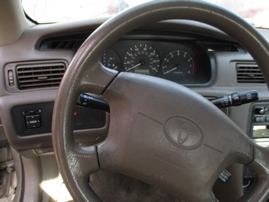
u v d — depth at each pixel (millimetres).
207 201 715
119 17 598
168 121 659
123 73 666
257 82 1296
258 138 1384
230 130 683
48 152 1334
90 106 787
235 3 1396
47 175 1577
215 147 674
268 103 1305
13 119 1156
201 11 615
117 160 687
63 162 626
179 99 666
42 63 1135
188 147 664
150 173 692
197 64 1372
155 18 622
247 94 787
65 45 1221
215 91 1267
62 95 601
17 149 1250
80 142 1344
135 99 660
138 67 1344
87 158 667
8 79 1124
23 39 1137
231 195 1387
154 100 660
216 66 1271
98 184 1603
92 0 1351
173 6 604
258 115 1318
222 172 715
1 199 1535
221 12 619
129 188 1605
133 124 664
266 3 1459
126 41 1297
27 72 1133
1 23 1043
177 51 1350
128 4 1383
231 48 1324
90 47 593
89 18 1221
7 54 1115
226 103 797
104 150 685
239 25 627
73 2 1326
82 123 1229
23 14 1170
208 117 671
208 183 696
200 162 674
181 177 685
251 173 1507
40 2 1255
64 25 1172
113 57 1313
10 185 1566
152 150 668
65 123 613
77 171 647
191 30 1262
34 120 1169
